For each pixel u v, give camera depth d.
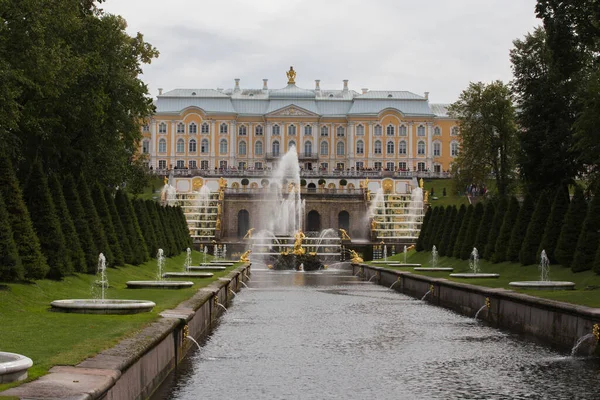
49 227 28.67
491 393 17.16
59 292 25.81
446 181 134.38
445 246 60.62
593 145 48.16
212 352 22.34
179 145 157.62
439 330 28.05
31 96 41.09
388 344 24.41
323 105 162.12
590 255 34.53
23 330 16.73
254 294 44.72
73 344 14.92
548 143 61.75
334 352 22.69
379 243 87.75
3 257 24.08
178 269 50.66
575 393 17.16
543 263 39.41
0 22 33.50
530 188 65.00
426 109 160.00
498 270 44.03
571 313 22.30
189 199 109.44
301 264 76.94
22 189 29.16
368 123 158.25
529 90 64.38
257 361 20.92
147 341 15.48
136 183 65.19
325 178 132.25
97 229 36.69
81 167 49.38
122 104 53.41
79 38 46.38
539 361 21.25
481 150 86.19
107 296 26.55
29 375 11.81
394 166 158.75
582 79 61.53
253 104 162.00
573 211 37.34
